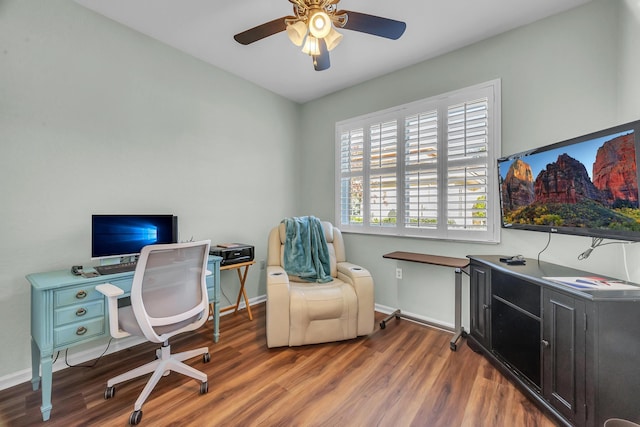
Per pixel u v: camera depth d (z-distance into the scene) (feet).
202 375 5.51
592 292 4.28
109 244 6.51
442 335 8.01
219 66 9.30
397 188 9.51
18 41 5.68
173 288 5.25
